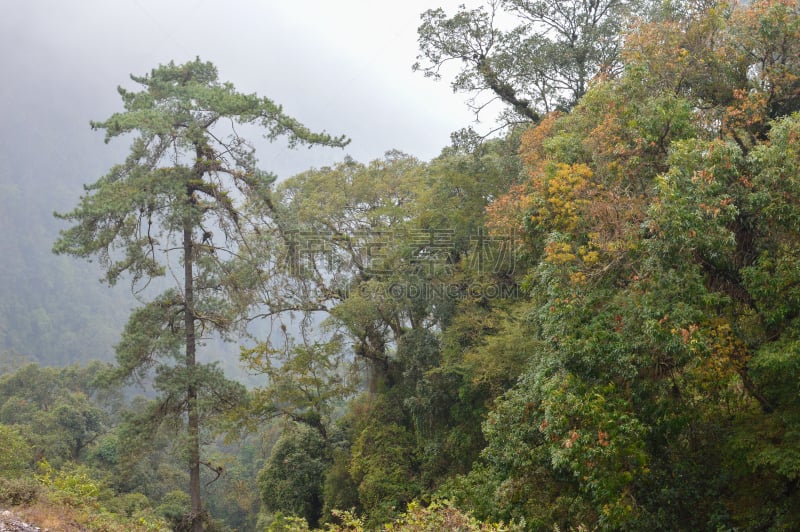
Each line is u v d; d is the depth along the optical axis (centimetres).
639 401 1033
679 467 1126
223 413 2152
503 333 1827
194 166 2177
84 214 1962
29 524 851
